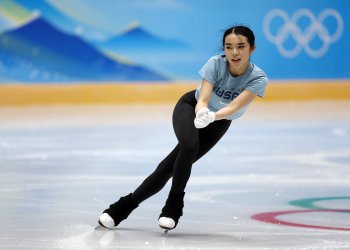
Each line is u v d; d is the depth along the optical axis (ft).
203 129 53.93
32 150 108.88
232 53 49.85
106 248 47.42
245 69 51.49
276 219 58.54
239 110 52.80
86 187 75.20
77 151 107.76
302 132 134.41
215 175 84.28
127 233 52.60
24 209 62.54
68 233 52.42
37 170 87.92
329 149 109.29
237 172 86.58
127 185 76.54
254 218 59.00
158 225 55.93
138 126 146.72
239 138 125.49
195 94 54.34
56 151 107.76
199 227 55.26
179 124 52.11
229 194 71.26
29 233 52.31
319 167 90.68
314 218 58.85
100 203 65.77
